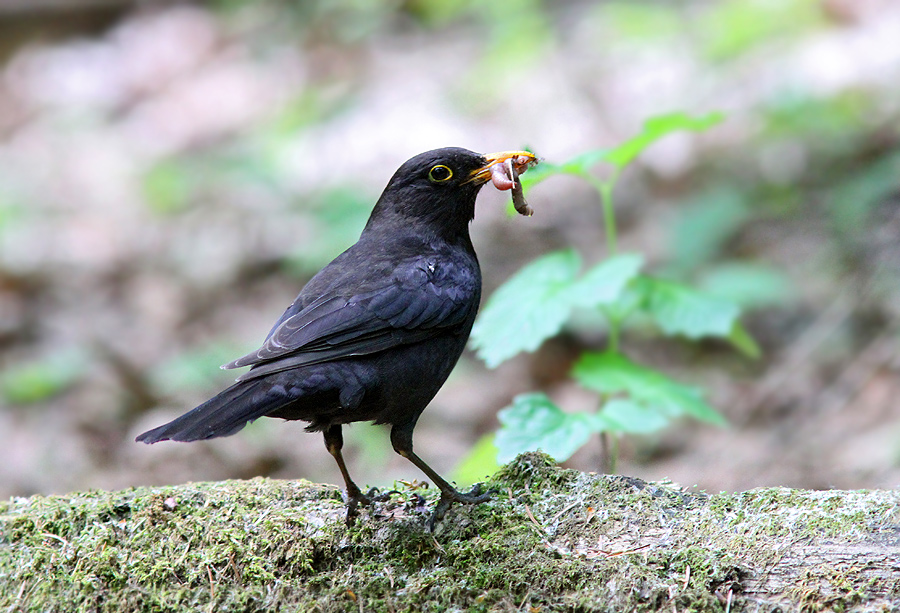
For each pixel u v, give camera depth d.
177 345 14.62
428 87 19.05
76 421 13.13
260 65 21.19
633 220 16.02
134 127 20.48
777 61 17.73
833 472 10.51
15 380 13.97
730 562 5.70
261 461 11.95
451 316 6.98
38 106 21.69
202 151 19.34
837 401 11.90
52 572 6.27
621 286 8.02
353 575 6.11
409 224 7.45
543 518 6.31
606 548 6.00
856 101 16.38
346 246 15.25
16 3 23.89
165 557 6.30
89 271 16.67
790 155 15.91
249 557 6.25
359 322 6.61
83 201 18.53
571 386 12.99
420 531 6.33
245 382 6.23
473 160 7.44
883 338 12.53
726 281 13.82
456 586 5.86
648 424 7.54
